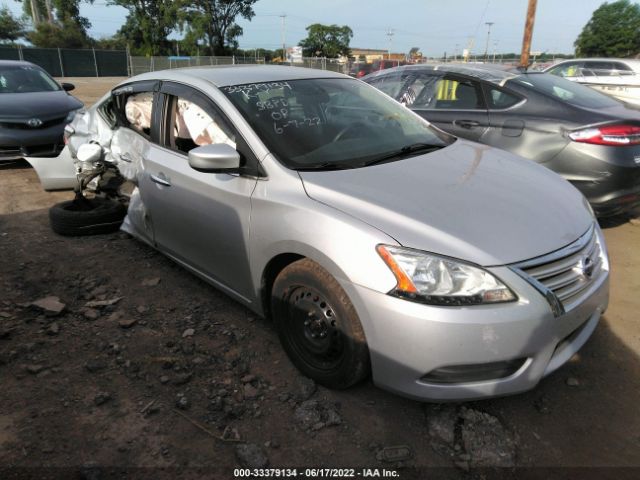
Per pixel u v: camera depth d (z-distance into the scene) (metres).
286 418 2.41
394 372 2.21
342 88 3.60
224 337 3.06
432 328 2.05
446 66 5.48
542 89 4.75
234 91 3.13
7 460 2.15
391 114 3.57
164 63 39.06
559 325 2.19
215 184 2.93
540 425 2.39
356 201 2.38
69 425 2.35
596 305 2.45
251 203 2.71
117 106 4.26
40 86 7.97
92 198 4.96
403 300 2.10
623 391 2.62
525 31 17.50
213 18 49.28
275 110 3.06
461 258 2.09
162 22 48.78
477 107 4.96
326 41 68.75
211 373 2.73
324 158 2.83
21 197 5.89
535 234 2.27
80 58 38.81
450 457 2.20
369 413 2.44
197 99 3.23
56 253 4.30
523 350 2.11
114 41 54.84
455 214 2.31
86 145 4.41
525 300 2.09
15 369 2.75
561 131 4.36
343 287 2.27
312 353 2.59
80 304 3.47
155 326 3.18
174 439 2.28
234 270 2.99
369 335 2.23
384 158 2.94
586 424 2.40
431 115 5.25
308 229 2.40
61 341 3.02
